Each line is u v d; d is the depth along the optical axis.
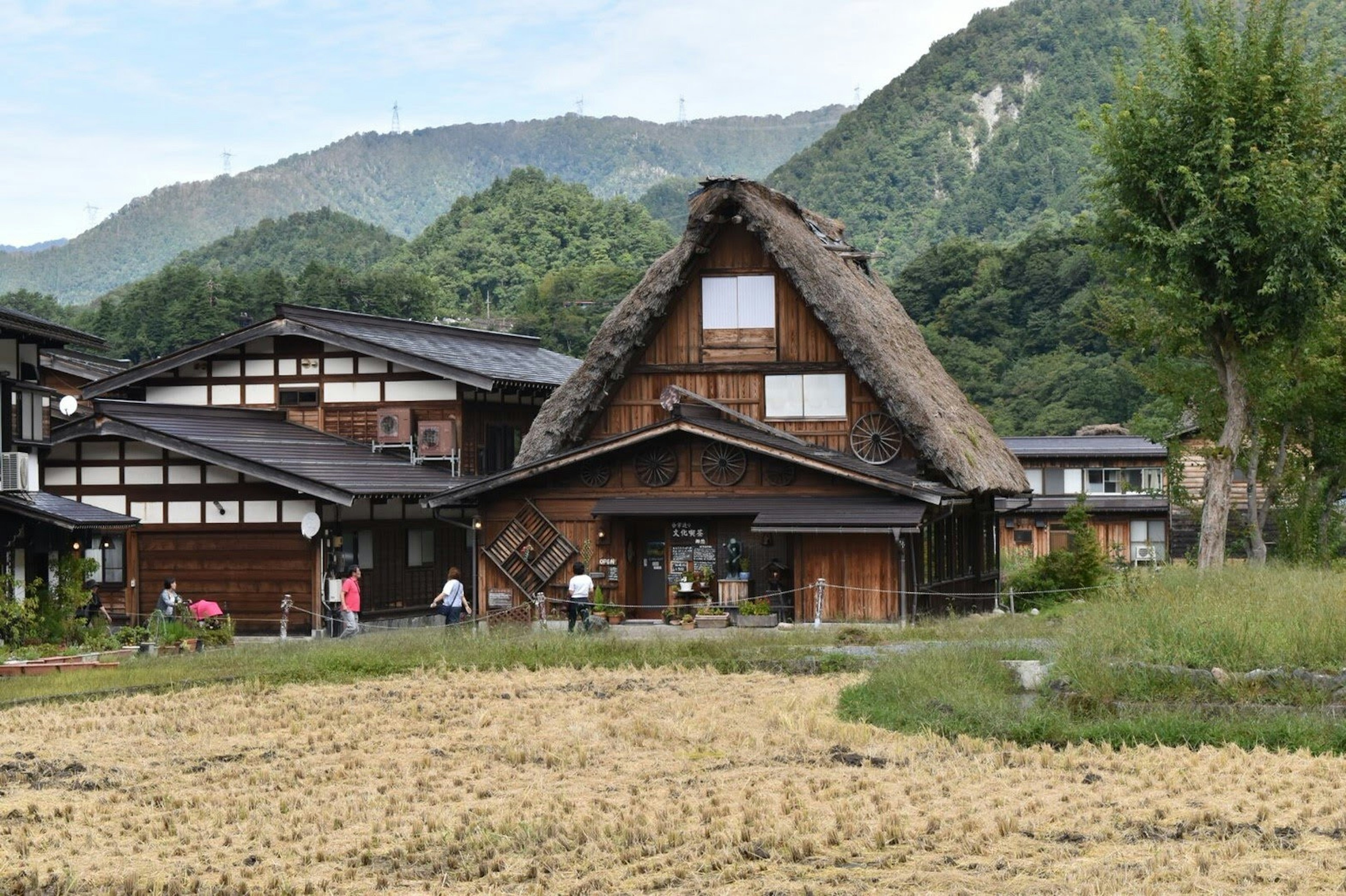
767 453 29.03
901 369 30.33
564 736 15.87
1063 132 162.38
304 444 37.50
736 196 30.81
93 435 34.38
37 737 16.53
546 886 10.48
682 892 10.20
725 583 28.91
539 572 31.09
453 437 39.38
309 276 91.06
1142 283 32.00
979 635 22.75
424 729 16.53
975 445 32.22
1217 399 33.75
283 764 14.84
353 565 34.59
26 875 10.96
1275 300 30.44
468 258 117.38
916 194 165.12
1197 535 53.62
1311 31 98.31
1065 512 53.97
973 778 13.19
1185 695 15.88
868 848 11.08
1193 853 10.54
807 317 31.56
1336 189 29.34
